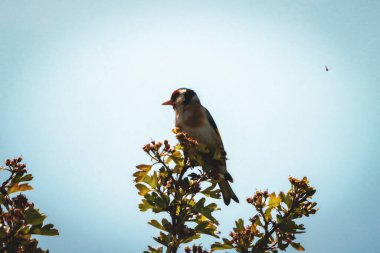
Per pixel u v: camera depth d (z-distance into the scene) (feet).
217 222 27.22
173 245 26.91
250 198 29.35
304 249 28.22
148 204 27.73
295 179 29.37
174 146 28.91
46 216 23.71
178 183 28.30
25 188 25.89
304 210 28.86
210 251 28.07
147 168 28.40
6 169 25.89
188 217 27.78
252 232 28.60
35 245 23.32
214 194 28.37
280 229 28.43
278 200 29.19
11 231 23.02
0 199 24.06
